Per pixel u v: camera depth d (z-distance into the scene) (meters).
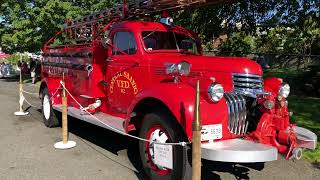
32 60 24.42
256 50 15.46
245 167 5.59
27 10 20.39
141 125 4.98
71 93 7.61
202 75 5.02
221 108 4.47
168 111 4.56
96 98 6.71
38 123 8.77
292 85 14.02
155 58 5.55
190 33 6.53
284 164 5.73
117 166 5.64
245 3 10.22
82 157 6.07
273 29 11.05
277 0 10.19
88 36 7.45
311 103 11.02
